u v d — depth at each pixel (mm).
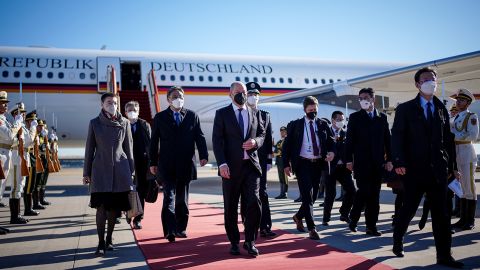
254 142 3979
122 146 4273
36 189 7367
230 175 4059
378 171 4910
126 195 4211
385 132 5023
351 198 5879
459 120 5484
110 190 4059
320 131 4918
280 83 15609
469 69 11602
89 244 4590
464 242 4586
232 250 4023
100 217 4102
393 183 5090
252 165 4035
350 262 3709
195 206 7695
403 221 3910
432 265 3615
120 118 4242
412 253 4070
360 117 5008
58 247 4438
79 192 10539
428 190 3779
